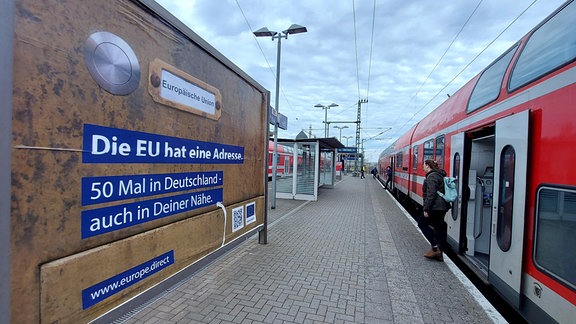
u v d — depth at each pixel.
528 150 3.02
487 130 4.73
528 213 3.00
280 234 6.84
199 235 3.34
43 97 1.68
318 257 5.23
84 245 1.95
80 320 1.92
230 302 3.53
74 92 1.87
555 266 2.60
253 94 4.98
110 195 2.14
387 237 6.72
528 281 2.97
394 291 3.91
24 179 1.60
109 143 2.12
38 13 1.65
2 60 1.46
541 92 2.92
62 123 1.79
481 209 5.03
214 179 3.70
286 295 3.74
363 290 3.93
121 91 2.22
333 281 4.20
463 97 5.61
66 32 1.81
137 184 2.39
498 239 3.55
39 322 1.68
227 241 4.10
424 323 3.17
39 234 1.68
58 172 1.78
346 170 58.06
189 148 3.12
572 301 2.39
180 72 2.94
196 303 3.49
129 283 2.31
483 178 5.06
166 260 2.75
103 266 2.08
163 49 2.69
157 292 2.60
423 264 4.96
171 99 2.80
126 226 2.29
